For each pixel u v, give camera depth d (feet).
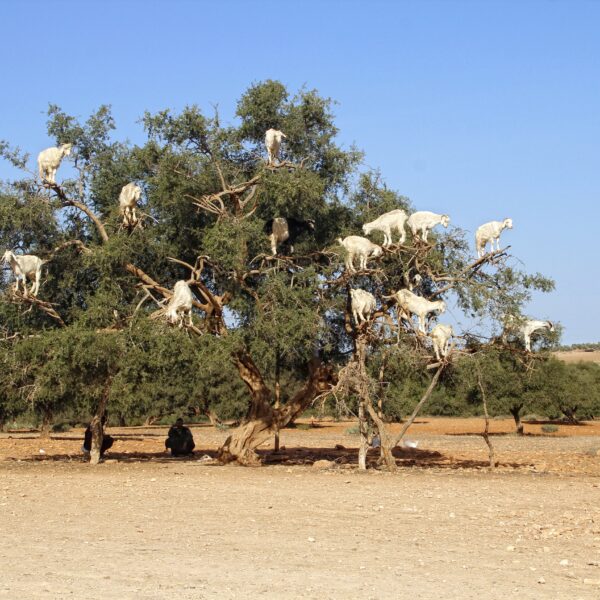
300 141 109.19
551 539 49.70
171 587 36.99
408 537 50.34
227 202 107.24
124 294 105.29
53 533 50.88
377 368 103.04
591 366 269.85
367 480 87.04
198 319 97.60
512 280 98.32
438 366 99.09
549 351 104.12
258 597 35.32
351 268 94.99
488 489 78.54
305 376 119.55
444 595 35.78
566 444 167.43
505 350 101.86
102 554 44.21
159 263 106.93
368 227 96.48
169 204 103.55
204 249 101.45
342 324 109.09
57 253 108.17
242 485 80.02
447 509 63.52
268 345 98.37
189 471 97.04
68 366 94.94
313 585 37.50
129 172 110.83
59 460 117.39
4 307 102.53
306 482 83.97
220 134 105.29
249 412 111.04
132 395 97.60
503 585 37.68
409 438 191.31
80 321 98.78
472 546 47.39
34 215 102.22
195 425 269.23
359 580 38.55
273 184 97.55
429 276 101.30
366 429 100.78
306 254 106.32
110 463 109.60
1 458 120.37
